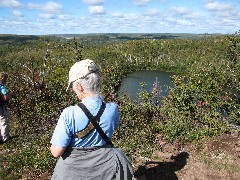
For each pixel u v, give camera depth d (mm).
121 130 7875
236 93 9445
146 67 142000
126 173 2861
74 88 2746
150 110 9359
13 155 6750
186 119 8484
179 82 9898
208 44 149875
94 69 2721
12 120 10445
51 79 11570
